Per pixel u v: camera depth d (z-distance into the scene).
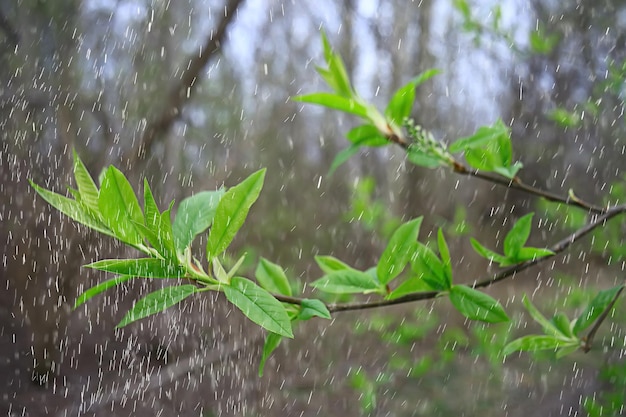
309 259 3.15
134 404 1.76
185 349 1.97
